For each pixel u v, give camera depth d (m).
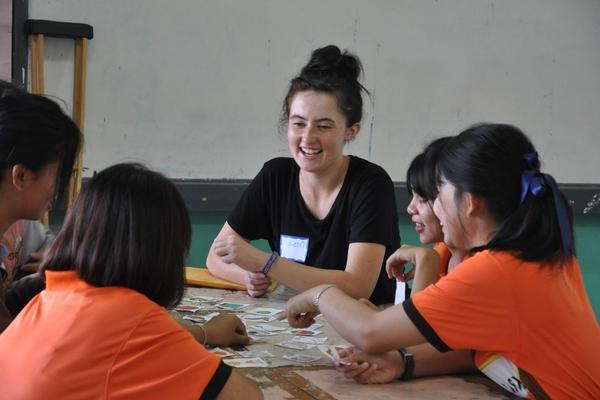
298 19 4.14
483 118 4.56
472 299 1.49
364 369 1.58
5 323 1.49
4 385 1.15
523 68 4.61
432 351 1.66
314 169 2.33
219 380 1.16
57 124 1.46
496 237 1.52
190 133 4.04
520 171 1.51
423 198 1.85
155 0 3.91
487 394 1.56
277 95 4.15
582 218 4.83
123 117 3.93
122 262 1.17
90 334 1.14
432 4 4.38
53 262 1.22
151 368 1.14
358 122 2.40
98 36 3.84
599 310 4.95
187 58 3.99
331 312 1.71
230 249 2.33
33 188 1.45
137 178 1.21
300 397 1.48
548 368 1.47
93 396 1.12
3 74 3.67
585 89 4.76
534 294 1.47
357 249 2.31
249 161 4.16
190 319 2.07
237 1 4.03
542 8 4.61
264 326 2.02
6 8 3.65
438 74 4.44
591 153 4.83
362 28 4.26
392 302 2.42
